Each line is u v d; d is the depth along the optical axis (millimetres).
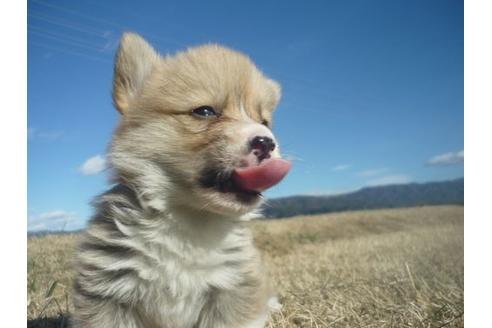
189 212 377
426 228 1695
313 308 512
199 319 403
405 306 494
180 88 389
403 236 1537
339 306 515
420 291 563
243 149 357
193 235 376
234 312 396
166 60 434
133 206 373
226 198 360
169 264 372
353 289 590
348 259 981
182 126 377
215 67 405
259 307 408
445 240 1314
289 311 510
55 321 475
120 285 367
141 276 367
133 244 366
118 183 389
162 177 371
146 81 421
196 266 381
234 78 405
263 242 1267
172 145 371
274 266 877
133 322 382
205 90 390
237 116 391
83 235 390
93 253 374
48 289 570
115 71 420
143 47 434
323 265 877
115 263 366
